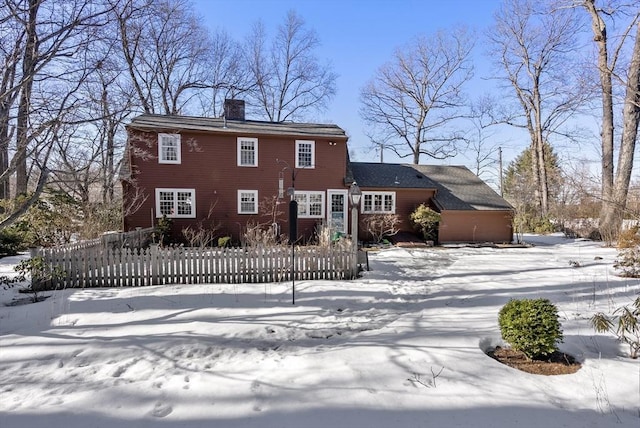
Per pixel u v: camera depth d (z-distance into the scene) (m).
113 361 3.99
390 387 3.35
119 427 2.70
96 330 4.95
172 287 7.61
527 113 27.86
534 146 27.92
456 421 2.80
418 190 19.83
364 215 19.22
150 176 16.19
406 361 3.96
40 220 12.20
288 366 3.85
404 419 2.82
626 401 3.17
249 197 17.58
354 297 6.98
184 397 3.16
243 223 17.42
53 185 15.19
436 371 3.70
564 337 4.73
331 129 19.97
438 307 6.38
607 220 16.48
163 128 16.05
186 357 4.12
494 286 8.03
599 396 3.25
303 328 5.21
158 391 3.27
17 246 11.79
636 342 4.22
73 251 7.48
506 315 4.29
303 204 18.33
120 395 3.19
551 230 23.55
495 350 4.48
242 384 3.41
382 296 7.12
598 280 8.56
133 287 7.58
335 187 18.69
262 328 5.13
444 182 21.77
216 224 17.08
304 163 18.30
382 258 13.01
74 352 4.20
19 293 6.96
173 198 16.56
